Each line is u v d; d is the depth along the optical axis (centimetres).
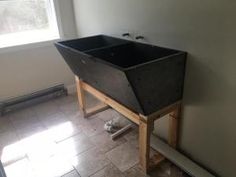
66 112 271
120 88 150
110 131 227
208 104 155
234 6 120
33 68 286
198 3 138
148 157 171
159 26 171
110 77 149
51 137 226
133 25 197
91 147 208
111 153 199
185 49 157
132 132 225
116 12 212
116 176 176
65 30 294
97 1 234
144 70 132
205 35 141
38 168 188
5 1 252
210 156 167
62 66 307
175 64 150
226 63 134
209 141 164
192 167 169
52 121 254
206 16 136
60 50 204
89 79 199
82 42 227
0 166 145
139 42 193
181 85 166
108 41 232
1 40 265
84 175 178
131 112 168
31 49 276
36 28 284
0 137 231
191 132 176
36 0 271
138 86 135
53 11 282
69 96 312
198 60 150
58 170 184
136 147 205
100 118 253
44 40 282
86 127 238
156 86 147
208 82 149
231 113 142
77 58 178
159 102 158
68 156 199
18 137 229
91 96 304
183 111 177
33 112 275
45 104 293
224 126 149
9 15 260
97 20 246
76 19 290
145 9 178
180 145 192
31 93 291
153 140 202
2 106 268
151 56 184
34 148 212
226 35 129
